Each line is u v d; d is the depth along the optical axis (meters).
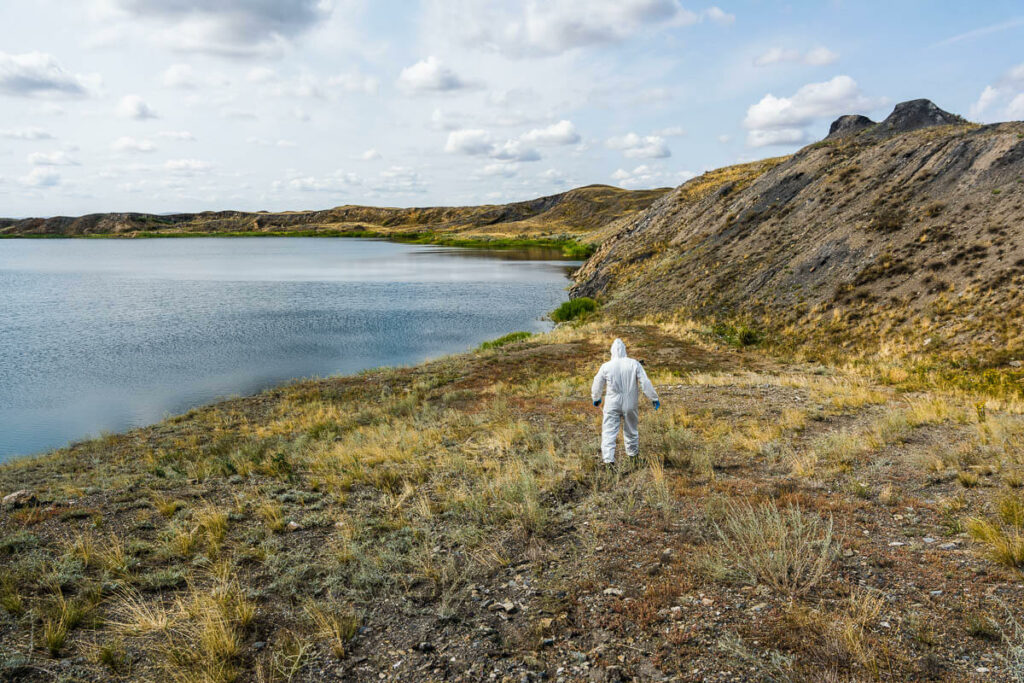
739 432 8.81
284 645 3.57
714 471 6.80
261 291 53.00
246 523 5.91
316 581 4.46
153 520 6.03
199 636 3.59
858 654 3.00
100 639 3.62
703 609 3.67
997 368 14.35
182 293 51.44
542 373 18.08
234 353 26.59
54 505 6.56
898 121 37.47
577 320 34.50
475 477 7.07
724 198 46.28
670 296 32.59
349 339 30.12
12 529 5.64
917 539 4.50
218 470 8.45
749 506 5.27
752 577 3.91
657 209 57.53
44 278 68.12
